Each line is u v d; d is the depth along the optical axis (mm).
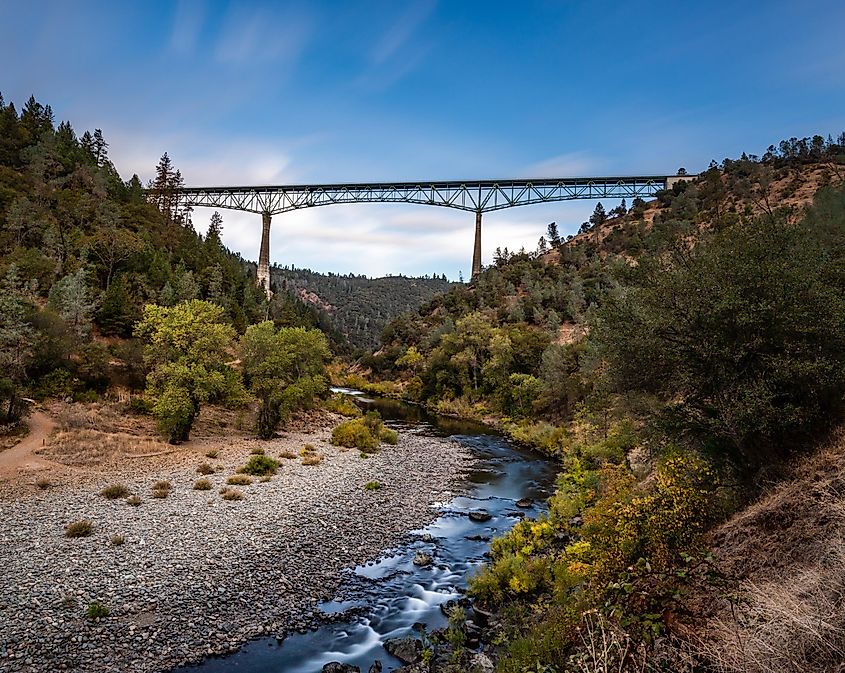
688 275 14086
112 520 19984
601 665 6695
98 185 83625
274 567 17234
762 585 7758
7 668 11203
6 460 26375
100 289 61875
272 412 40188
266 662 12352
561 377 47875
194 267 82250
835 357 12523
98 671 11445
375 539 20609
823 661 5465
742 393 12812
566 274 94375
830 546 7809
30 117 97875
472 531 22156
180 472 27734
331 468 31281
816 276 13086
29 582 14750
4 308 37906
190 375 34031
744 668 5922
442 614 14938
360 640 13500
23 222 63500
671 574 7969
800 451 12461
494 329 69625
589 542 14430
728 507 11906
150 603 14312
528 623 13141
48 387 37875
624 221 115875
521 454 39156
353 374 99938
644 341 14516
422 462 35219
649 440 15719
